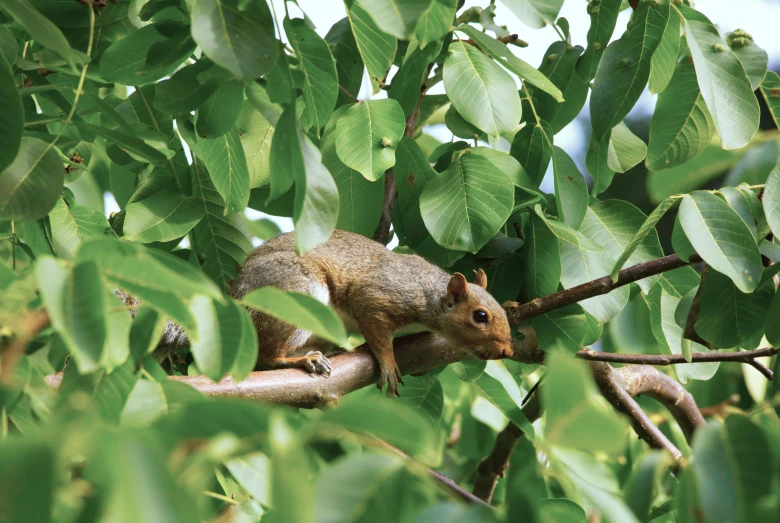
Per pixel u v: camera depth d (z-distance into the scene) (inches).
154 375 213.3
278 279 443.8
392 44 305.1
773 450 191.2
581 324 396.8
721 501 173.0
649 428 435.5
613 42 360.8
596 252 356.8
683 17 345.1
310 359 380.5
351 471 157.6
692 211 295.0
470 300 423.8
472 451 494.9
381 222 491.2
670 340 407.8
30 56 369.4
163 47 300.4
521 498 175.6
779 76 390.3
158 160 280.4
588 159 409.4
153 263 157.6
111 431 117.6
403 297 439.8
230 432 149.7
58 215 362.0
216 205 404.8
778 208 290.2
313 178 226.5
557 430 143.6
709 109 332.2
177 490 114.3
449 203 371.9
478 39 358.9
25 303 172.4
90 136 366.3
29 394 200.1
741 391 507.8
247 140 378.0
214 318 186.7
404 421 150.3
